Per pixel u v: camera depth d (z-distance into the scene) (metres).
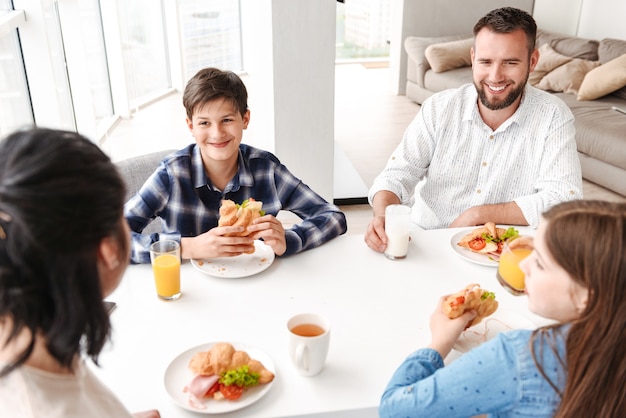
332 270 1.43
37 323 0.64
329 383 1.05
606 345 0.76
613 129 3.69
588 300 0.78
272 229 1.42
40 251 0.60
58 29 2.63
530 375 0.83
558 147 1.82
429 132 1.98
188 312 1.25
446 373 0.89
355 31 7.58
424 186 2.05
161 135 4.61
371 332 1.19
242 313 1.25
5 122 2.34
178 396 1.00
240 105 1.59
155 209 1.61
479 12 6.04
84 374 0.74
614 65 4.31
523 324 1.22
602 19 5.41
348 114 5.41
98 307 0.66
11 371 0.65
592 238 0.76
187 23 5.83
